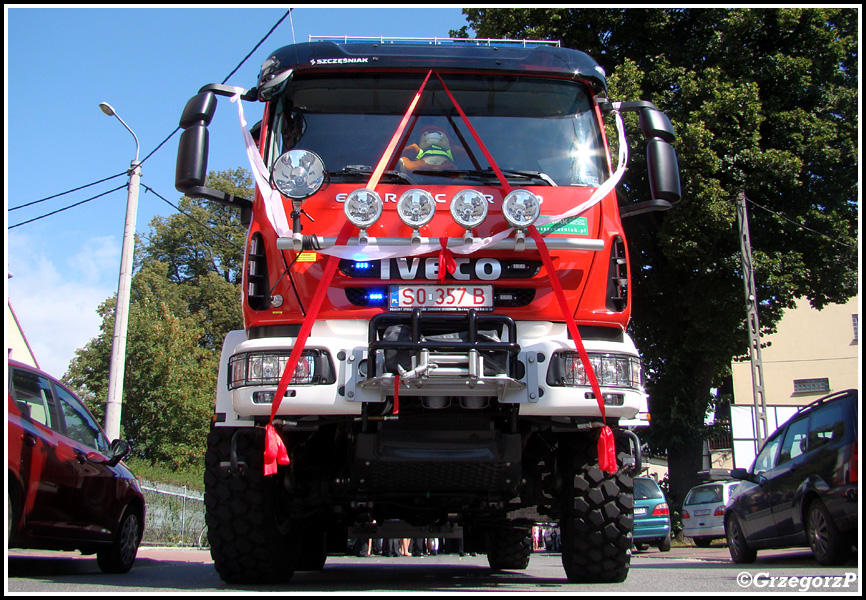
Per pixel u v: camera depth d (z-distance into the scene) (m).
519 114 5.53
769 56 19.75
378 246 4.83
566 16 20.30
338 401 4.61
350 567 9.39
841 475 7.47
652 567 9.11
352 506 5.42
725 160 18.62
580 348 4.71
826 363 39.69
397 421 4.82
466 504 5.73
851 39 20.50
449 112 5.47
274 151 5.42
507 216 4.85
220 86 5.39
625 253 5.27
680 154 18.23
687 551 18.00
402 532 6.93
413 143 5.34
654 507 18.67
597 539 5.21
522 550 8.10
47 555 9.76
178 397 31.47
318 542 6.98
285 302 4.92
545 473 5.55
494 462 4.80
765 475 9.59
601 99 5.80
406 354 4.61
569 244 4.99
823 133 19.66
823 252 20.09
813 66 20.53
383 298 4.87
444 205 5.09
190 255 55.19
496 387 4.59
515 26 20.44
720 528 19.02
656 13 19.88
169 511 18.66
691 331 19.75
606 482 5.20
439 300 4.85
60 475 6.63
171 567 8.92
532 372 4.72
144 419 31.75
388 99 5.50
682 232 18.36
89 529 7.08
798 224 19.36
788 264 19.27
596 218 5.21
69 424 7.30
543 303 4.94
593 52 20.50
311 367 4.66
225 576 5.32
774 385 40.47
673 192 5.53
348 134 5.39
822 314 40.12
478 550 8.25
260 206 5.20
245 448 5.09
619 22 20.20
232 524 5.11
